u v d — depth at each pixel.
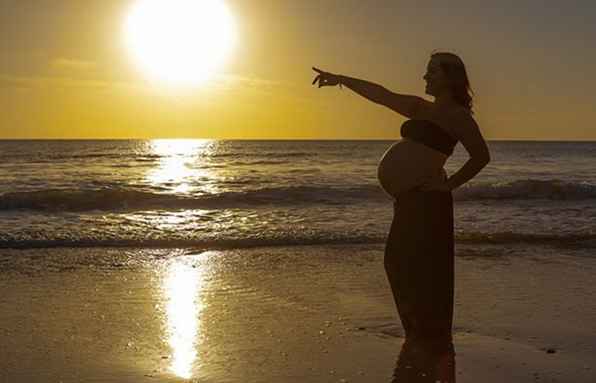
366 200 19.03
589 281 8.16
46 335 5.69
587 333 5.81
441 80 5.11
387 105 5.27
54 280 8.09
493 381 4.58
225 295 7.29
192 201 18.50
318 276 8.43
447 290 5.33
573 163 49.41
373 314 6.47
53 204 17.36
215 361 5.00
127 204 17.89
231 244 11.20
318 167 40.31
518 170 38.69
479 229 13.21
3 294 7.27
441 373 4.73
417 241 5.25
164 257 9.91
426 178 5.20
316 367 4.87
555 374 4.72
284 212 16.41
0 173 34.22
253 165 44.44
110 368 4.83
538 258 9.92
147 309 6.62
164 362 4.98
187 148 102.56
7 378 4.61
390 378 4.63
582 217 15.40
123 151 79.75
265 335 5.72
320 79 5.38
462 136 5.06
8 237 11.63
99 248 10.77
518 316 6.39
